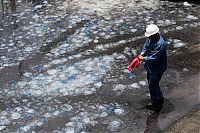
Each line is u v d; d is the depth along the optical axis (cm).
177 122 700
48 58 939
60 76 862
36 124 711
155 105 741
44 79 853
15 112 748
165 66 708
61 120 720
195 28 1066
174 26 1080
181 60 912
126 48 973
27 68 901
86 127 699
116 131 687
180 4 1226
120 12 1177
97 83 832
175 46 977
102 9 1202
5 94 806
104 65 901
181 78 842
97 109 749
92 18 1142
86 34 1049
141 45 985
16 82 847
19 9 1231
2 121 722
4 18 1170
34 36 1050
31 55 956
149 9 1195
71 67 896
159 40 688
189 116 715
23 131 693
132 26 1084
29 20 1148
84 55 946
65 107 758
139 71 873
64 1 1280
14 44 1012
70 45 995
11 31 1084
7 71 891
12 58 945
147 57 691
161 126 693
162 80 837
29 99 788
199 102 757
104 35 1041
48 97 792
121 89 809
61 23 1118
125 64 903
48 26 1104
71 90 811
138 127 695
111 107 754
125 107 752
